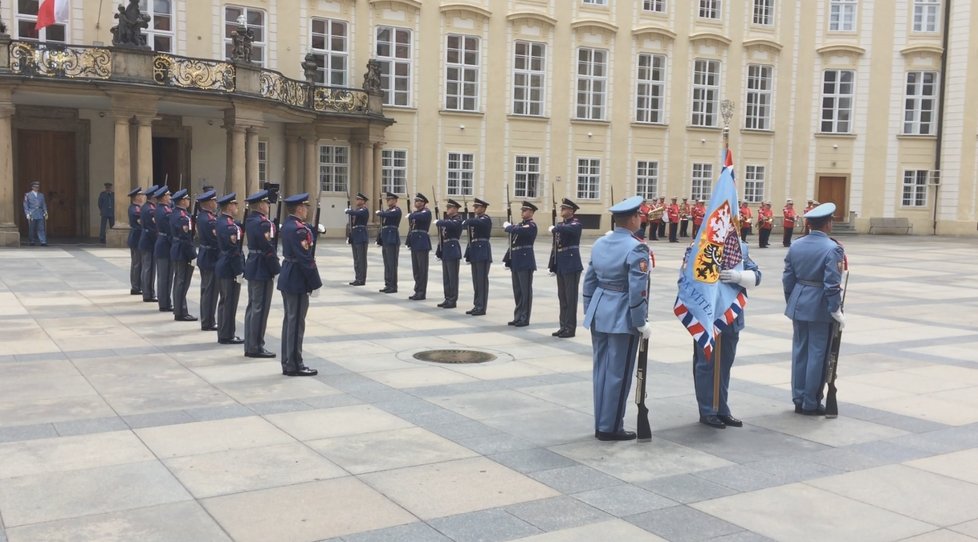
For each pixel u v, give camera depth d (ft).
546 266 80.12
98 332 40.88
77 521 18.12
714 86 138.62
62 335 39.91
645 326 24.13
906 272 81.87
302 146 109.50
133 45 83.41
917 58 145.18
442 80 118.83
